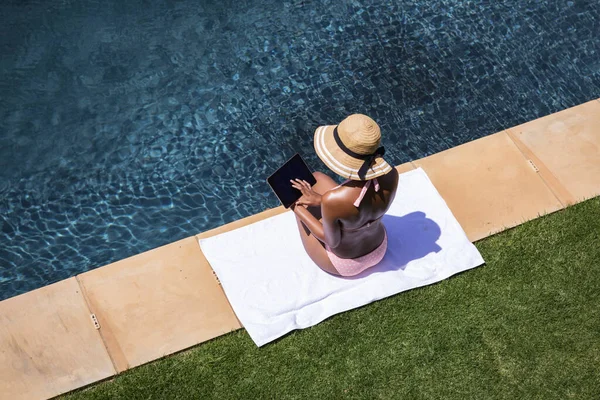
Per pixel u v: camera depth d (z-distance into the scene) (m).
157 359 5.17
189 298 5.48
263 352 5.20
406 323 5.36
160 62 7.92
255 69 7.88
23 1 8.42
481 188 6.22
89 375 5.08
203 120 7.44
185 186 6.94
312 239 5.37
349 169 4.43
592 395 5.00
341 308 5.41
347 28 8.30
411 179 6.22
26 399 4.96
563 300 5.49
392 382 5.07
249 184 6.96
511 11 8.52
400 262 5.70
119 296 5.46
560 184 6.28
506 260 5.73
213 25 8.30
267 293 5.48
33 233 6.58
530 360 5.17
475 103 7.59
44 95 7.60
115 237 6.55
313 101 7.59
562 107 7.57
